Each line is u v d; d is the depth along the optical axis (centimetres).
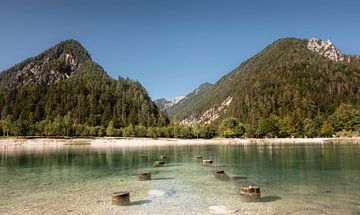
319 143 12912
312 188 3089
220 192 2970
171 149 10544
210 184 3425
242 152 8325
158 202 2600
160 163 5453
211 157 6938
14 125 17650
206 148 10769
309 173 4106
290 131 17512
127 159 6819
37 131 18125
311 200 2581
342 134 16562
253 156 6919
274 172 4275
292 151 8262
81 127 18862
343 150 8219
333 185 3234
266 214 2192
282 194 2825
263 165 5122
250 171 4438
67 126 18388
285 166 4903
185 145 13675
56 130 18088
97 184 3553
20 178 4047
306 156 6575
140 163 5906
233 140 16475
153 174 4334
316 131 17112
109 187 3350
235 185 3341
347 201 2531
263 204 2475
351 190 2969
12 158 7200
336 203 2470
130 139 17762
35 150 10612
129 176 4181
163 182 3625
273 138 17550
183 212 2283
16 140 15662
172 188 3228
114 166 5419
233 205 2459
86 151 9888
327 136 16988
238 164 5378
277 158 6291
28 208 2458
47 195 2933
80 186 3425
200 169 4803
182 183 3525
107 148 11762
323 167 4669
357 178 3656
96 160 6600
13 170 4900
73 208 2441
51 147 12800
